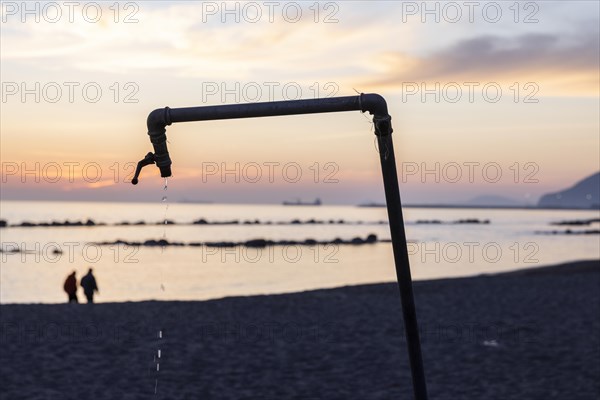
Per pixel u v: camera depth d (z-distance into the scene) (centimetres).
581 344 1853
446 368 1602
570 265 5006
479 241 11125
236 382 1460
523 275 4219
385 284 3319
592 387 1423
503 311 2434
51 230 14600
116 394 1348
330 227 18150
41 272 5909
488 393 1386
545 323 2177
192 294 4281
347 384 1459
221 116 420
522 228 17338
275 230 15650
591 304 2628
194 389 1400
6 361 1580
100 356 1648
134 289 4572
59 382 1421
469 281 3569
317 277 5381
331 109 413
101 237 11612
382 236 12988
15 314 2191
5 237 11488
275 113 414
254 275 5547
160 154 443
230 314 2262
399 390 1413
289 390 1405
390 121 416
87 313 2230
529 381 1477
